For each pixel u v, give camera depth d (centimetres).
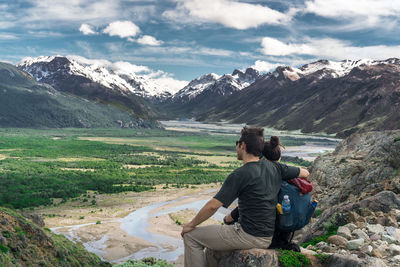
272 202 499
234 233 503
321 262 532
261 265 495
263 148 519
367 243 784
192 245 526
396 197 1098
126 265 1090
